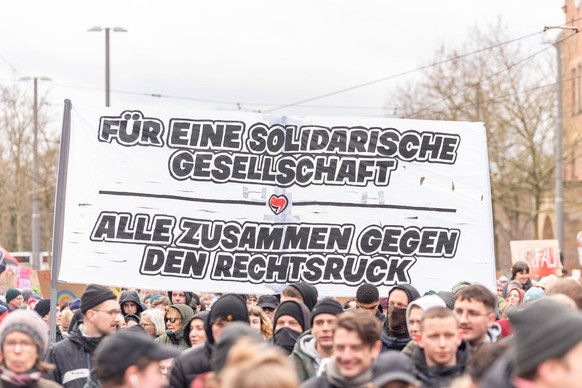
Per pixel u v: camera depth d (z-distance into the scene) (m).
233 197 11.77
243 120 11.84
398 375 6.59
